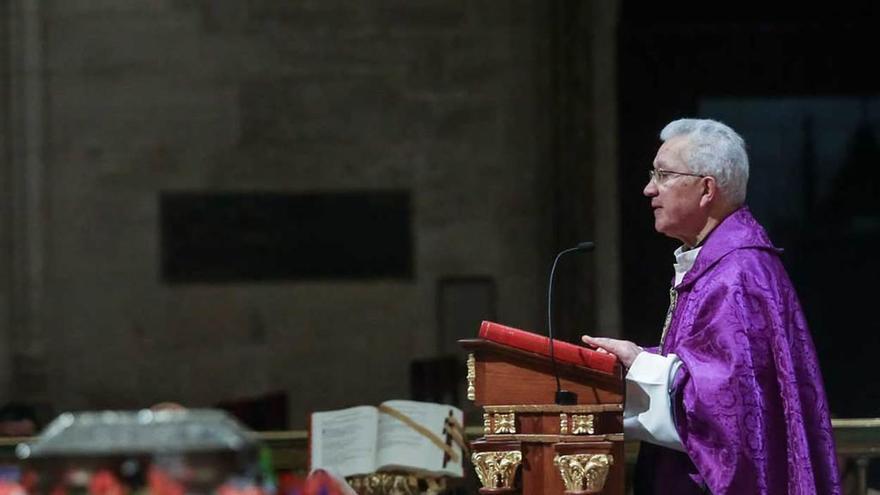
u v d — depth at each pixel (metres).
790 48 40.28
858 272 41.09
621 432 14.12
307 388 38.44
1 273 37.56
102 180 38.03
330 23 38.53
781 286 15.04
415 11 38.53
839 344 41.22
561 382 14.13
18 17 37.53
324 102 38.56
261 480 7.58
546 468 13.99
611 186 38.31
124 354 37.97
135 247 38.09
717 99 40.31
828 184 41.09
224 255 38.34
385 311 38.59
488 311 38.59
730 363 14.47
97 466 7.48
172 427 7.57
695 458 14.46
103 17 38.00
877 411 40.91
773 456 14.51
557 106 38.38
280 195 38.50
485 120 38.66
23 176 37.62
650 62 39.44
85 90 37.94
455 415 17.56
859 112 40.84
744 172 15.43
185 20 38.25
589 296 38.25
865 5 40.34
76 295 37.91
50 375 37.56
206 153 38.31
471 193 38.72
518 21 38.56
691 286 15.16
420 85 38.66
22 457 7.86
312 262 38.53
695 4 39.53
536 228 38.62
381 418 17.44
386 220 38.62
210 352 38.25
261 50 38.47
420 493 17.45
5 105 37.53
